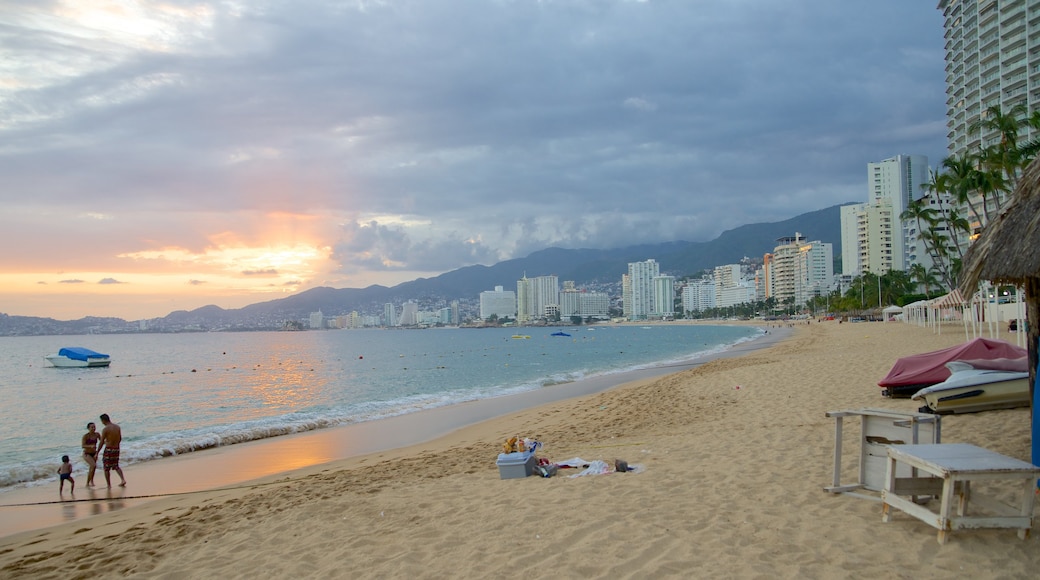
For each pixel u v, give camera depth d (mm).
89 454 12953
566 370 45594
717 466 8828
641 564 5379
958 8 104938
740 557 5316
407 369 53344
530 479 9094
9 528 10055
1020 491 6453
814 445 9758
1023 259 6227
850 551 5266
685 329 189875
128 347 118188
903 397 14336
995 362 12258
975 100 98312
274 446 17328
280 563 6430
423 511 7801
